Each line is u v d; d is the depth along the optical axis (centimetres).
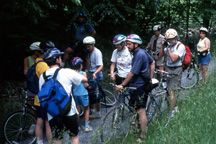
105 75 694
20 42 576
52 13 799
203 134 354
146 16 992
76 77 288
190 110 423
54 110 272
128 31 938
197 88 600
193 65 667
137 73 347
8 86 551
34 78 334
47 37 732
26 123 386
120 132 366
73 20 692
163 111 428
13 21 581
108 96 549
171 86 446
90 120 471
